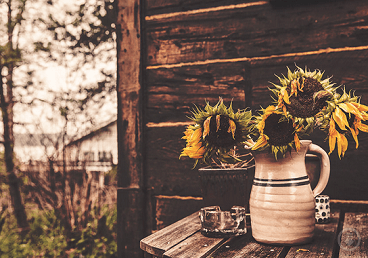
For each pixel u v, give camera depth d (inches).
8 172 170.7
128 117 78.2
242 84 72.2
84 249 149.5
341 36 67.2
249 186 61.0
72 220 161.8
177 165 75.5
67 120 161.6
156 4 77.4
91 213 161.3
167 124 76.4
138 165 77.2
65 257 149.2
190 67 75.3
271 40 70.6
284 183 49.4
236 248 49.7
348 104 45.2
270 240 49.6
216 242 51.7
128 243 77.7
